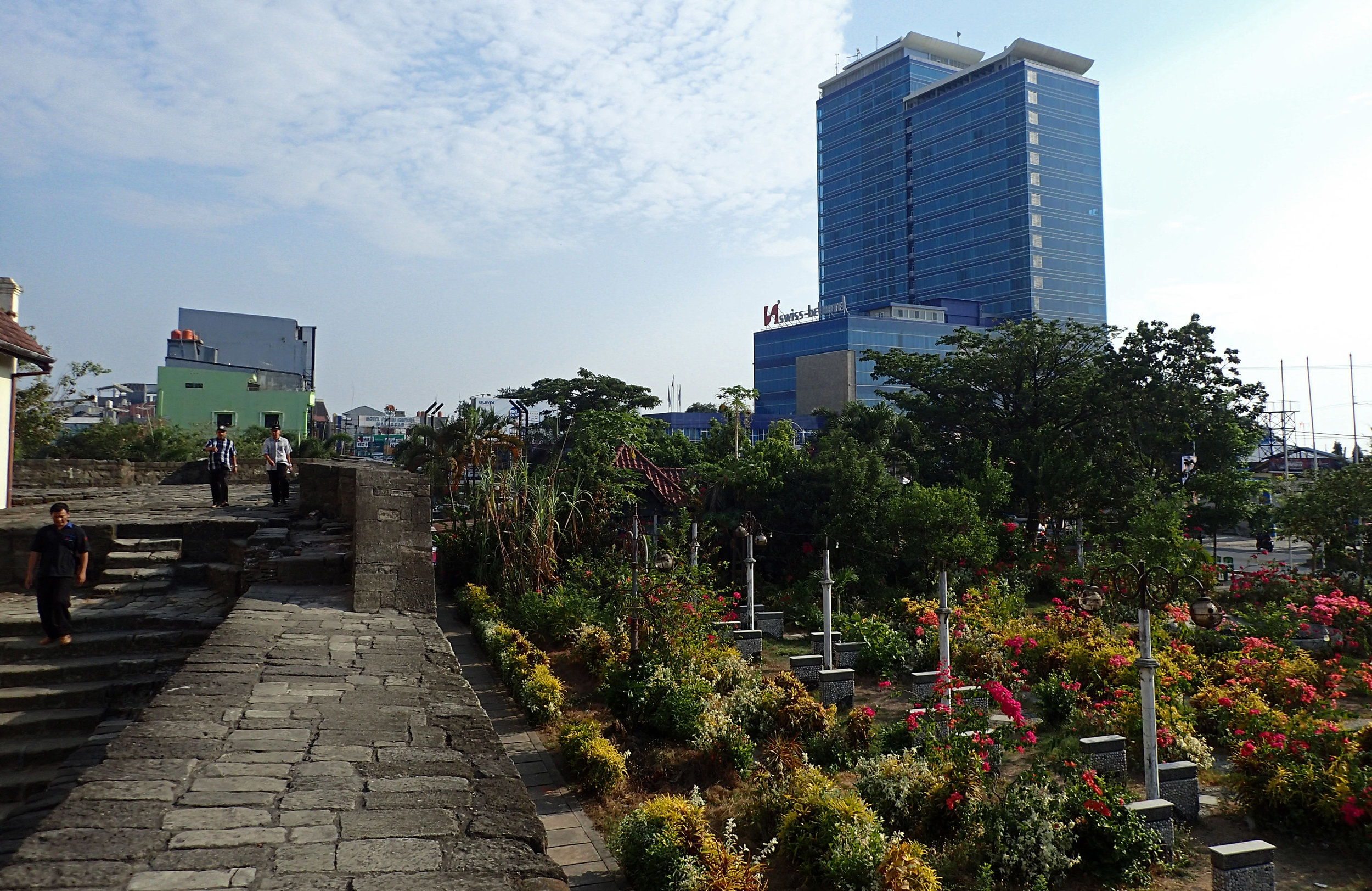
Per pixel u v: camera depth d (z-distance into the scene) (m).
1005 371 28.23
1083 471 23.33
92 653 8.45
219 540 11.88
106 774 4.37
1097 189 100.56
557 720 11.10
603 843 7.95
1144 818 7.61
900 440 27.91
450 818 4.11
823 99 123.75
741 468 22.17
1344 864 7.49
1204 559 15.23
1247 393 25.30
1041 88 97.62
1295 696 10.92
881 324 88.19
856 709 10.38
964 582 18.39
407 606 8.90
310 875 3.48
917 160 108.75
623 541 18.39
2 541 10.49
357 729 5.27
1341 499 17.91
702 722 10.16
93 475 22.31
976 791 7.95
